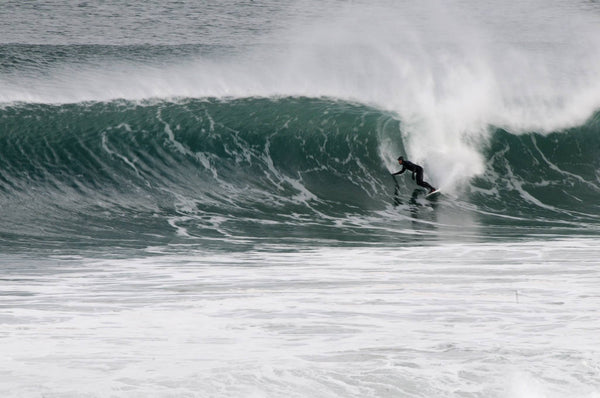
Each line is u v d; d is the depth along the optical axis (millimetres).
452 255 53344
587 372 26578
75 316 35469
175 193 77375
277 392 24828
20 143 81062
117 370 26781
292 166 84125
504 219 72562
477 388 25266
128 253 55156
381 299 38938
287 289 41719
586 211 76688
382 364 27422
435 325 33438
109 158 80938
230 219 70062
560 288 41438
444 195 80875
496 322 33938
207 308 37062
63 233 63125
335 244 59312
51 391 24625
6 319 34844
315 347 29844
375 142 86812
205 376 25953
